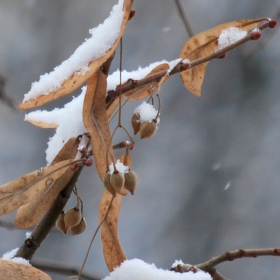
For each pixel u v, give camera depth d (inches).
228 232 201.6
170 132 223.3
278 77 223.0
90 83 63.2
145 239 203.0
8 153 199.8
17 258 63.5
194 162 218.1
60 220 64.8
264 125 220.5
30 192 63.6
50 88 62.8
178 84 227.1
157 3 221.3
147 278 63.9
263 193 206.5
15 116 200.2
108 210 64.6
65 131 65.0
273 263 190.2
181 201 210.8
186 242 202.1
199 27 219.0
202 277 64.0
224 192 209.3
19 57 205.8
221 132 222.1
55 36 212.2
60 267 75.0
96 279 75.3
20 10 211.5
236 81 226.4
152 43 215.8
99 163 63.2
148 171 216.7
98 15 217.5
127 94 64.9
